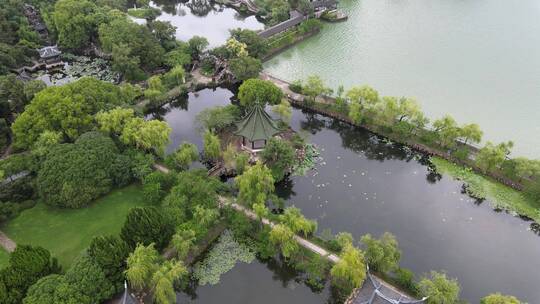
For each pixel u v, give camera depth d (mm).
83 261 80875
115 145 113625
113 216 102125
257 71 155250
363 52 183500
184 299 89125
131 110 120500
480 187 115000
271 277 93562
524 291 90250
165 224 91750
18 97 132500
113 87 131500
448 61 176375
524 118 142875
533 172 110688
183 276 89688
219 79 161750
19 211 101750
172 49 171750
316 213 108375
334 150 131625
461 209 110188
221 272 93500
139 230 88188
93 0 194875
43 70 169000
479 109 147125
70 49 178250
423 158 127625
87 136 110250
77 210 103250
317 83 141625
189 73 164750
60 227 99000
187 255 94125
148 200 104125
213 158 119312
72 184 100438
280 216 94500
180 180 104750
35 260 80312
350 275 81938
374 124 135375
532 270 94938
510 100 151875
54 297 75000
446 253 98062
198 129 131875
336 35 198750
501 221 106938
